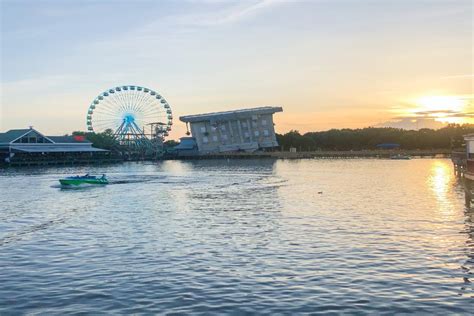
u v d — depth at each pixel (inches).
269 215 1612.9
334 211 1672.0
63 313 721.0
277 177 3521.2
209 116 7810.0
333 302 746.2
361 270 912.3
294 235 1250.0
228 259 1013.8
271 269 932.0
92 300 773.3
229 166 5472.4
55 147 6063.0
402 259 986.7
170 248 1125.1
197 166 5615.2
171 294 796.0
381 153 7313.0
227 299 768.9
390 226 1355.8
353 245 1118.4
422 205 1802.4
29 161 5600.4
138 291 813.2
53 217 1665.8
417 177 3289.9
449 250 1058.7
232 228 1375.5
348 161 6294.3
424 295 770.8
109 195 2395.4
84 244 1186.0
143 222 1508.4
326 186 2704.2
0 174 4153.5
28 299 781.9
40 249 1138.7
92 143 6860.2
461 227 1327.5
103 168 5315.0
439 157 7076.8
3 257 1063.0
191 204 1971.0
